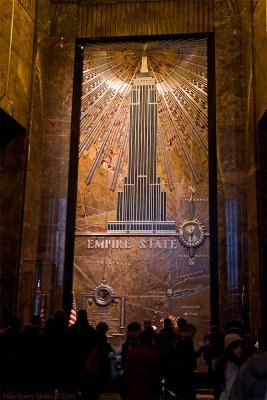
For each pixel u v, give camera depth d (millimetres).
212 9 11711
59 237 10898
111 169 11680
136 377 4906
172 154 11609
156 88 11945
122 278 11109
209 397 8961
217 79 11203
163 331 6254
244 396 3994
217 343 5910
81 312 6199
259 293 9344
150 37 11727
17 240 10156
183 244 11109
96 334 6051
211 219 10742
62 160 11266
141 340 5137
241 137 10852
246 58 10930
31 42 11094
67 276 10766
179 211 11305
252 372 3979
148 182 11539
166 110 11828
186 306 10805
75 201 11242
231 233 10453
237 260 10312
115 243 11289
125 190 11547
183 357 5953
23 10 10680
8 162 10578
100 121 11875
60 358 5773
